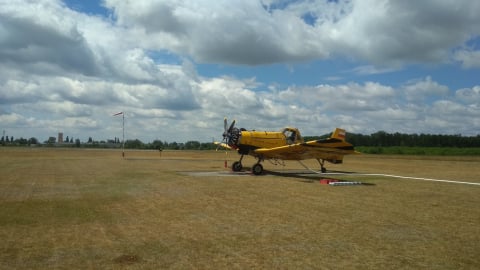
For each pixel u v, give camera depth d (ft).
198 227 23.72
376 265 16.80
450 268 16.55
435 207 32.04
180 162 95.96
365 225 24.82
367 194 39.93
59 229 22.82
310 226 24.36
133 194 37.50
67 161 93.97
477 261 17.53
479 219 27.12
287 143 65.51
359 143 297.74
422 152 208.54
